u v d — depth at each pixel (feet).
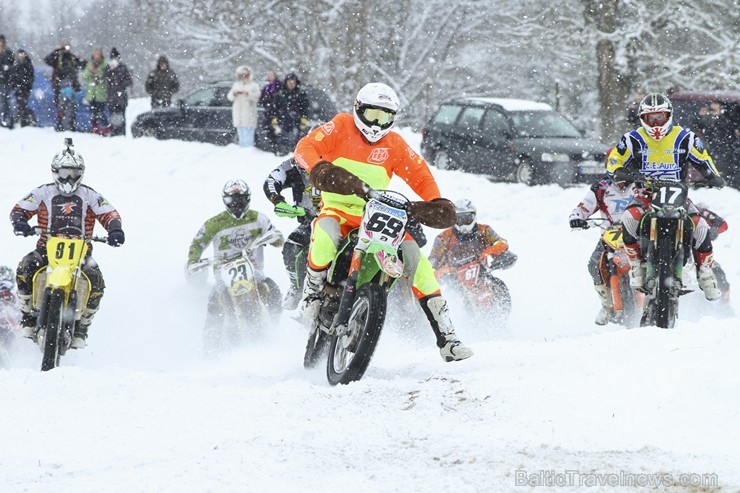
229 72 477.36
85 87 307.37
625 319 127.34
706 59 369.30
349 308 81.30
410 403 70.28
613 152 111.75
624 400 67.77
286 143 268.82
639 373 72.69
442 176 249.96
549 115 262.67
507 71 476.13
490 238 133.69
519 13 437.17
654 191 106.73
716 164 229.86
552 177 242.58
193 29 464.24
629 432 61.72
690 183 109.81
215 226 127.13
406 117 474.49
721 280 134.10
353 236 82.64
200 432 66.23
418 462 56.70
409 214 80.33
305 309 84.89
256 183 243.40
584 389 70.44
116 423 69.56
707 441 59.82
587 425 63.41
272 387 78.07
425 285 83.71
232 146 273.54
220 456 59.47
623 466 54.70
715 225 129.90
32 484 56.24
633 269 109.50
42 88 330.75
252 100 276.00
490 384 73.87
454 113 270.87
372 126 82.84
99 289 111.04
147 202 220.64
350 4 460.14
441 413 67.77
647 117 108.17
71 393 77.77
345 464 57.11
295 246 108.06
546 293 162.30
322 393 74.49
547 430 62.64
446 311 83.41
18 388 79.30
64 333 104.99
